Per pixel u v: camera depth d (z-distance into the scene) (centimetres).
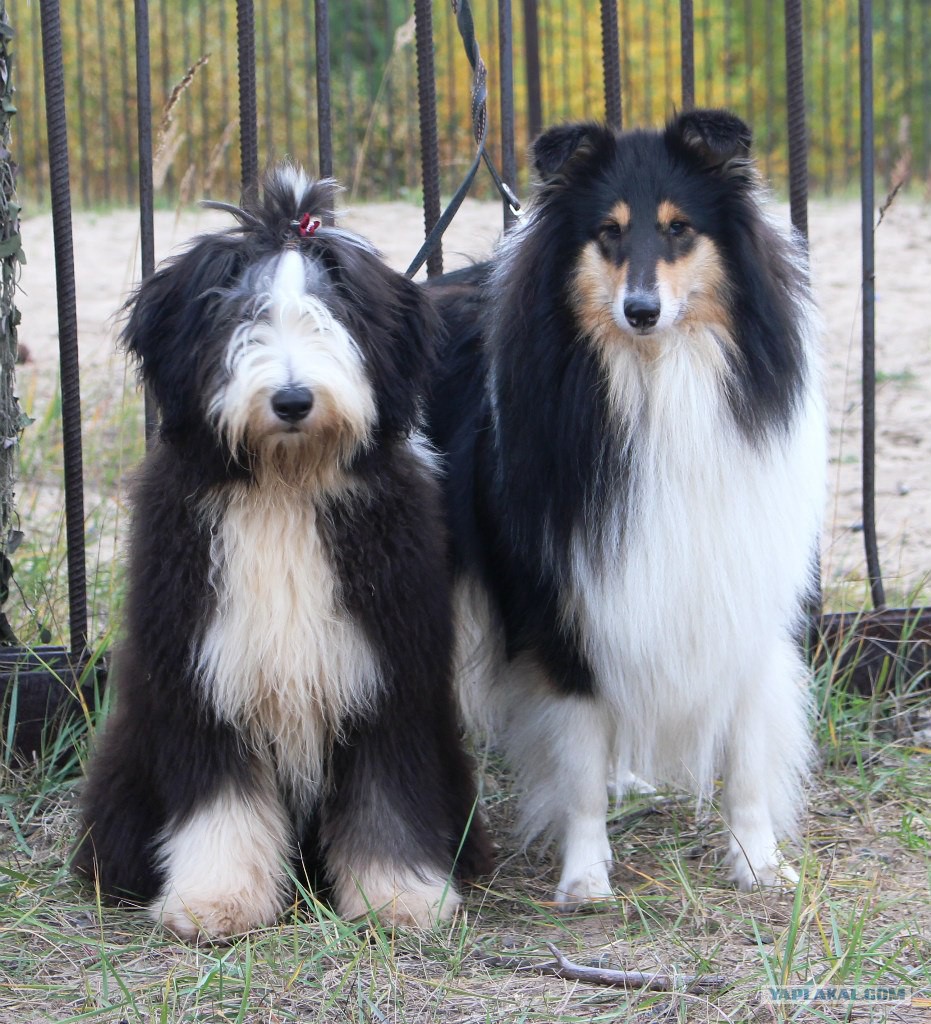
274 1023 286
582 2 1411
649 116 1299
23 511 608
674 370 340
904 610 483
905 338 913
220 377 305
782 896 353
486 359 384
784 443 352
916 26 1628
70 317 427
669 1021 285
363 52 1575
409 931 328
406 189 1312
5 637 446
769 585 356
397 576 329
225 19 1394
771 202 378
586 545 348
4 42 416
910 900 345
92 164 1436
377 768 340
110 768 354
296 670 321
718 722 367
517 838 402
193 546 322
